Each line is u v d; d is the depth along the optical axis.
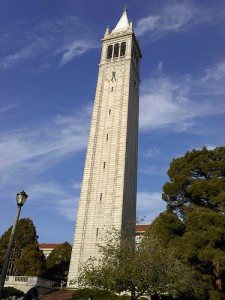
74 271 52.81
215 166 45.25
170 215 41.66
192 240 37.28
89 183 60.38
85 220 56.84
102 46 78.50
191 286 33.69
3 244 76.06
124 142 62.62
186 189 45.34
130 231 51.75
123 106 66.88
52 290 59.06
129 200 60.69
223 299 36.00
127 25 82.19
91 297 43.22
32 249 73.88
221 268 37.28
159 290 32.44
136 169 67.94
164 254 34.91
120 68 72.50
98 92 70.75
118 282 32.34
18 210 21.56
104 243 53.16
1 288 19.36
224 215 38.12
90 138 65.19
